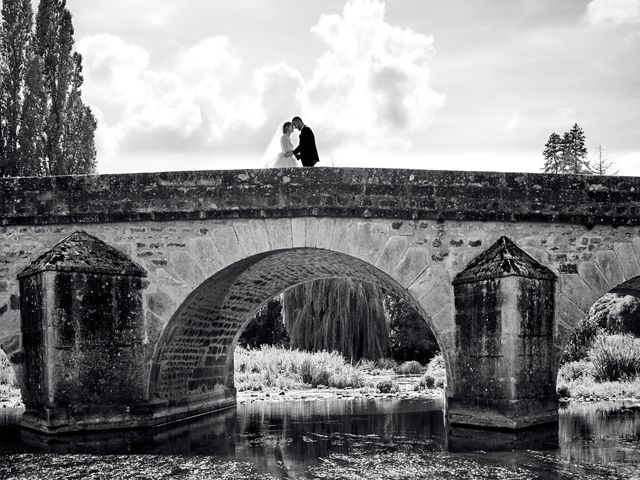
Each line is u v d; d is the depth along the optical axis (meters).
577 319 12.00
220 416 13.78
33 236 12.08
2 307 11.98
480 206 11.91
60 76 23.47
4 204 12.04
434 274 11.84
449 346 11.79
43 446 10.20
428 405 15.53
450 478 8.05
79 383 11.17
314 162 13.52
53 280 11.00
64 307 11.07
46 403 11.00
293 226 11.70
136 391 11.70
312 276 16.17
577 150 46.19
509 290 11.08
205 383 14.80
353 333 29.33
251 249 11.74
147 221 11.93
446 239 11.92
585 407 13.95
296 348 29.20
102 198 11.94
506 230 12.05
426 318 12.27
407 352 34.72
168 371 12.71
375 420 12.94
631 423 11.74
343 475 8.31
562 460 8.88
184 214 11.79
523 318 11.16
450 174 11.91
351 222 11.76
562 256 12.08
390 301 35.28
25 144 21.77
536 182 12.07
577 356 19.81
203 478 8.27
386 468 8.62
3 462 9.16
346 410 14.64
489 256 11.61
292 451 9.87
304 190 11.64
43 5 23.41
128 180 11.92
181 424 12.47
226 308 14.57
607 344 18.59
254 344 34.25
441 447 9.92
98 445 10.32
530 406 11.20
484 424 11.27
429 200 11.82
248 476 8.34
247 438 10.97
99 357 11.35
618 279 12.12
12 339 11.95
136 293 11.78
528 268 11.36
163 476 8.38
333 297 29.27
